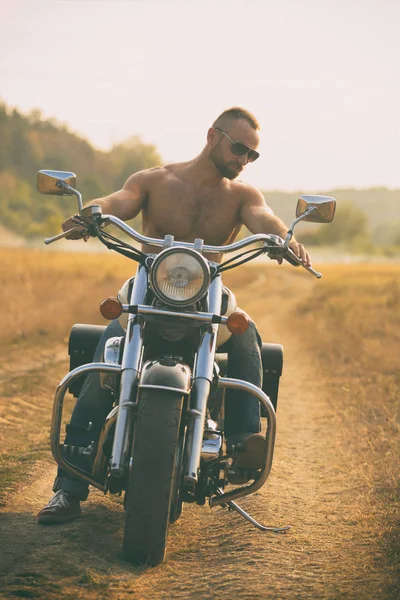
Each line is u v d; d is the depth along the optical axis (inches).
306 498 208.8
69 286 947.3
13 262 1501.0
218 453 155.2
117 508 187.2
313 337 704.4
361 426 309.1
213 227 185.8
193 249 154.6
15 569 137.6
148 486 141.9
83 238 163.0
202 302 156.2
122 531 169.5
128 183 186.1
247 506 198.1
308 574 146.5
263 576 144.6
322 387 426.3
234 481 161.3
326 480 229.8
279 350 201.9
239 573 146.0
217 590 136.6
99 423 171.8
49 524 166.6
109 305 150.6
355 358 526.0
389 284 1546.5
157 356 156.6
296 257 161.2
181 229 185.2
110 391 171.6
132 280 165.6
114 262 2149.4
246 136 177.0
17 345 514.6
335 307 1064.2
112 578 138.1
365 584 141.0
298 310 1174.3
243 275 2741.1
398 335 635.5
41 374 411.2
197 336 156.0
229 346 175.5
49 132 6171.3
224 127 177.8
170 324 152.9
